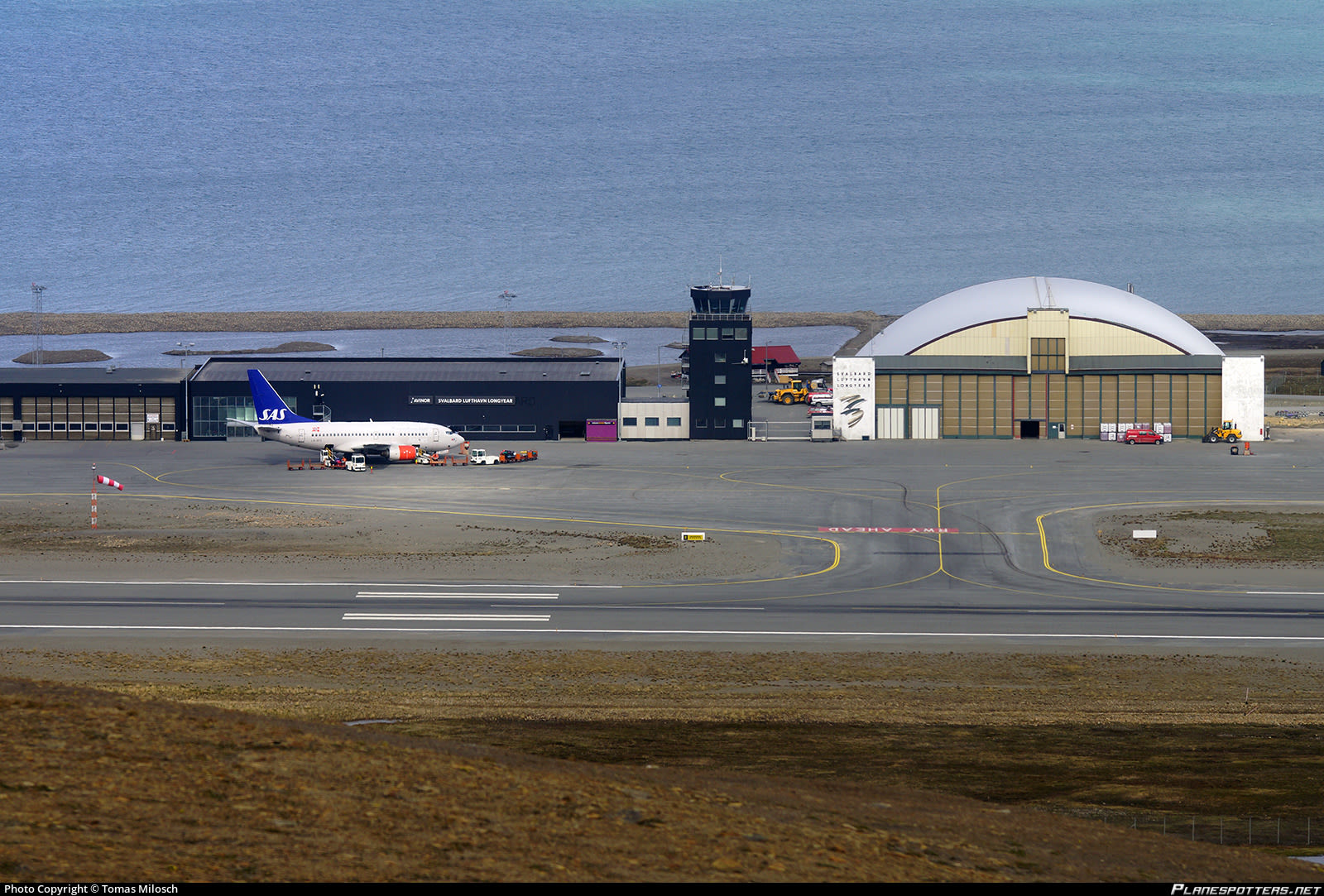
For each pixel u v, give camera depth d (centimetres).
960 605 8900
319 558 10500
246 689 6341
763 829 3145
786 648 7600
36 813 2669
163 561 10294
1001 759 5266
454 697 6316
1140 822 4291
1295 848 4000
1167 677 6944
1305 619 8419
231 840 2642
